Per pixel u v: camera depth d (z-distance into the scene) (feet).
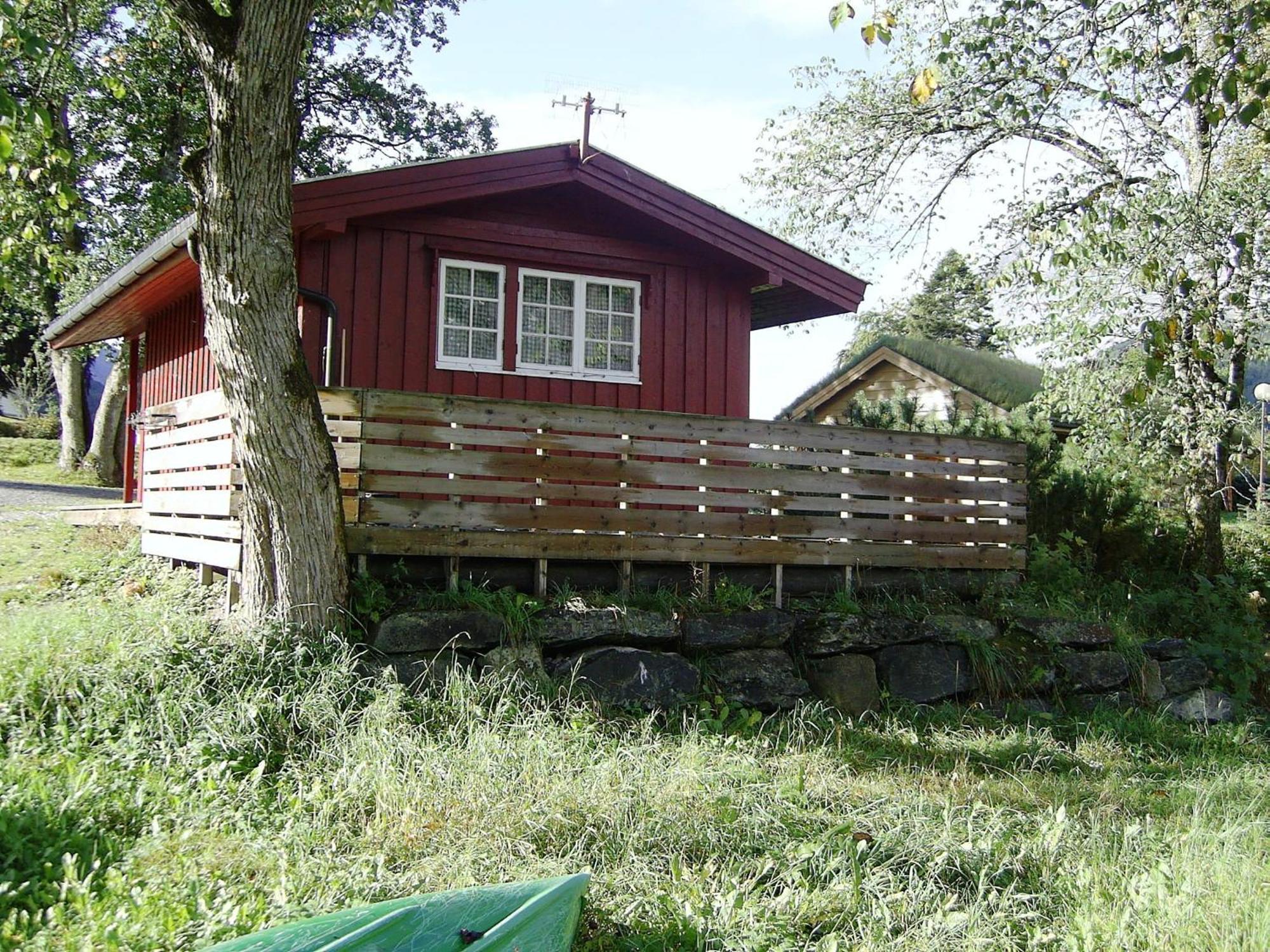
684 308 37.81
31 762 19.43
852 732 27.73
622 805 19.15
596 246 36.47
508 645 26.37
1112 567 43.32
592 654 27.07
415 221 33.96
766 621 29.78
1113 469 43.32
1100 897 17.11
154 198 72.18
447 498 27.81
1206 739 31.89
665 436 30.19
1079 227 29.25
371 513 26.66
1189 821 21.70
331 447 25.29
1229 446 43.06
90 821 17.42
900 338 76.95
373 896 15.57
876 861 18.28
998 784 24.07
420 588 27.37
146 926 14.02
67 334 52.80
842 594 32.09
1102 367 40.04
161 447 33.50
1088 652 34.01
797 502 31.99
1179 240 34.53
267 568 24.53
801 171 53.01
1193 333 36.29
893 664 31.12
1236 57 23.90
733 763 23.17
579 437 29.07
